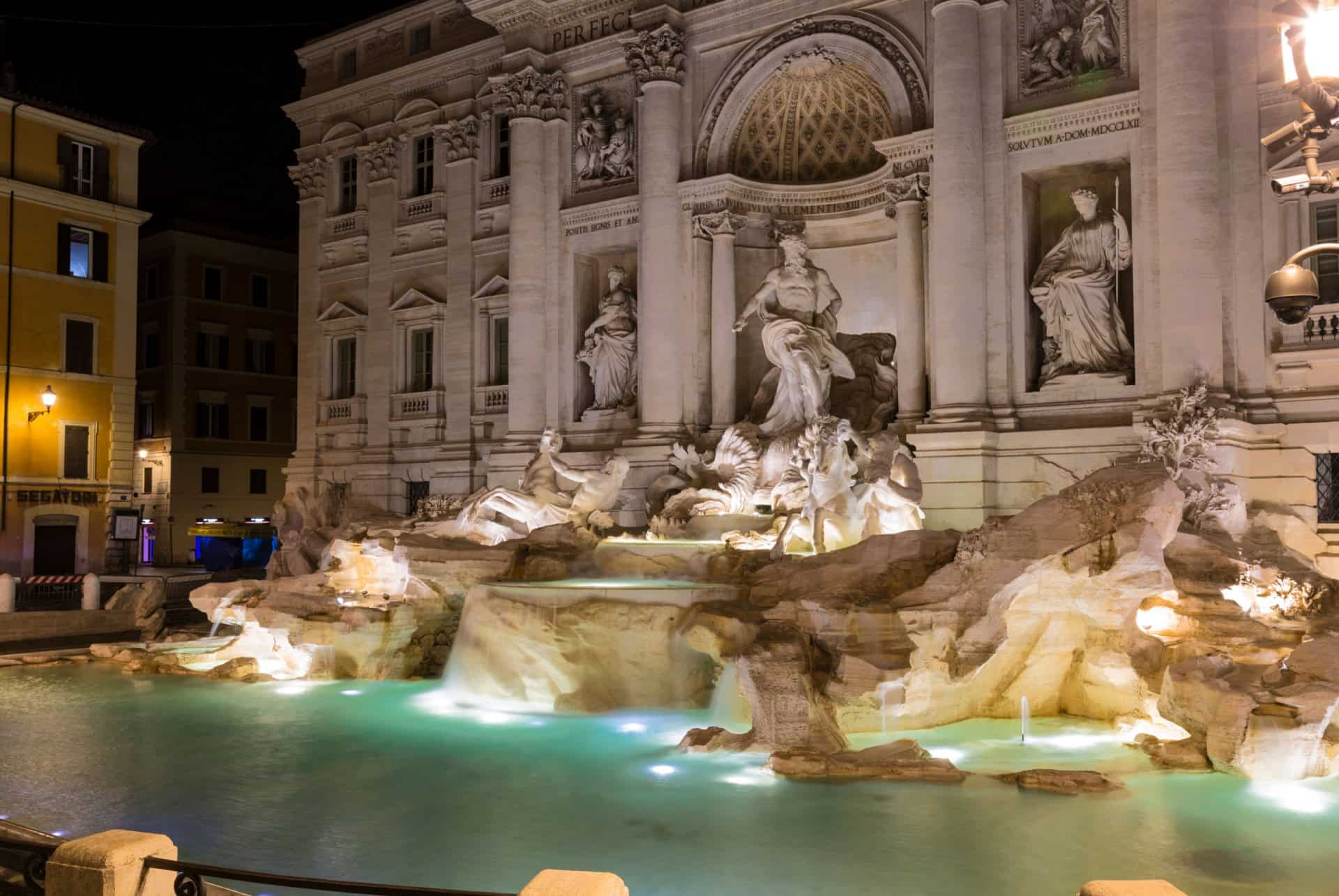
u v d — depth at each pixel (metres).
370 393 39.47
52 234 44.56
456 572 23.22
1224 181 23.72
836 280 31.48
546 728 17.59
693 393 30.94
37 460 43.97
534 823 12.23
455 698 20.36
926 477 25.64
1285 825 12.02
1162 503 16.95
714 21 30.98
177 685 21.97
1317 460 23.22
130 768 14.91
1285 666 14.97
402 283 38.94
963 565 17.44
